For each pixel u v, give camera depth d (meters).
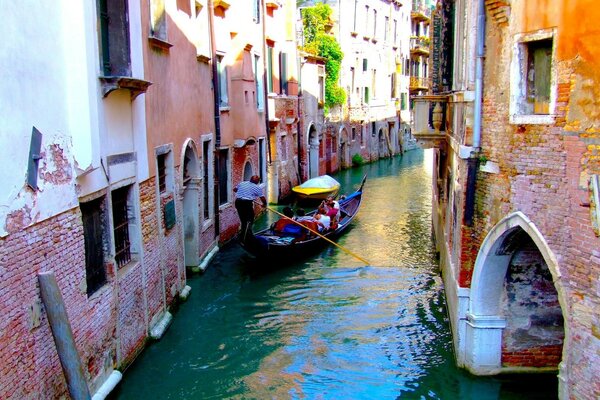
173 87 10.16
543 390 7.15
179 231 10.60
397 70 40.41
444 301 10.77
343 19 30.95
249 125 15.72
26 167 5.12
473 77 7.52
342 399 7.39
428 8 45.59
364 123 34.84
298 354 8.66
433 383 7.61
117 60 7.29
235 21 14.91
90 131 6.36
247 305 10.62
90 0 6.36
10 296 4.87
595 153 5.16
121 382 7.44
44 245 5.47
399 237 15.93
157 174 9.12
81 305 6.26
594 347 5.18
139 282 8.22
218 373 8.04
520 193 6.29
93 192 6.61
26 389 5.12
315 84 26.47
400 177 28.86
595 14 5.10
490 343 7.38
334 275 12.45
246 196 12.66
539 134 5.95
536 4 5.93
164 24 9.19
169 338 9.06
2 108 4.72
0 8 4.70
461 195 7.60
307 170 25.47
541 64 6.25
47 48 5.56
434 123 11.02
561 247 5.64
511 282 7.21
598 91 5.10
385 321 9.88
